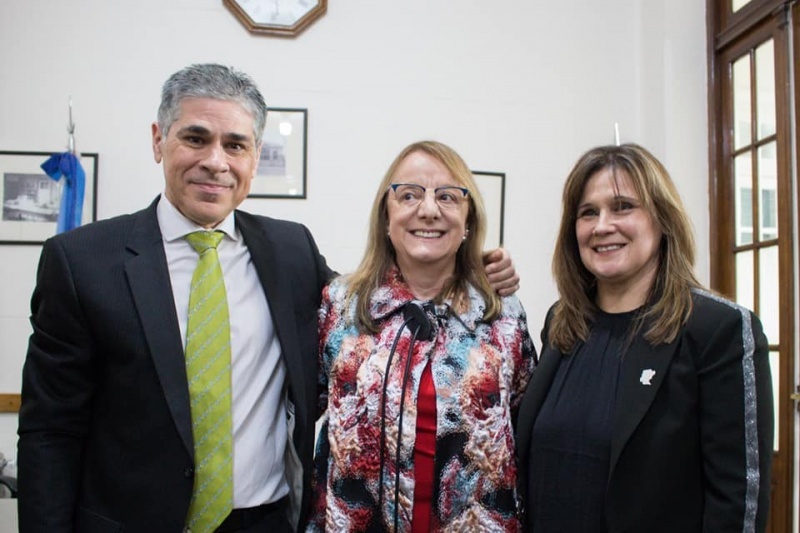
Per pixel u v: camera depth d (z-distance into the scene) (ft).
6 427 8.96
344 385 4.36
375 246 4.83
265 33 9.56
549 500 4.04
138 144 9.35
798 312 7.75
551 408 4.23
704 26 9.78
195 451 3.93
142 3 9.41
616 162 4.27
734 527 3.51
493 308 4.63
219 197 4.13
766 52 8.59
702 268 9.62
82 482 4.03
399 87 9.87
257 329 4.32
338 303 4.70
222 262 4.37
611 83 10.28
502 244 10.01
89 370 3.95
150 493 3.84
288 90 9.66
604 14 10.28
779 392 7.96
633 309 4.28
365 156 9.77
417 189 4.54
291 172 9.63
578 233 4.42
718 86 9.59
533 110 10.13
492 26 10.07
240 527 4.09
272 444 4.33
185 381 3.92
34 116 9.20
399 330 4.41
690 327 3.83
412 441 4.11
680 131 9.70
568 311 4.52
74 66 9.28
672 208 4.15
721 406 3.64
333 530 4.08
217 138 4.05
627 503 3.73
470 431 4.17
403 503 4.08
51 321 3.87
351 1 9.81
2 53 9.17
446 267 4.75
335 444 4.22
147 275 4.01
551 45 10.18
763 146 8.62
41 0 9.25
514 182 10.07
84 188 8.77
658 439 3.72
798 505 7.57
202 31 9.51
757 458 3.56
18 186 9.15
